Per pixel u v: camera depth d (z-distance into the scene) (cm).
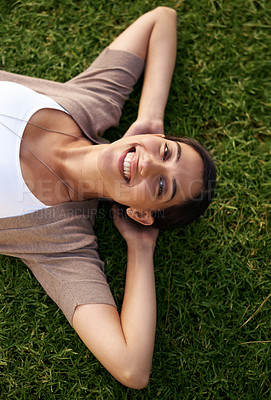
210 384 164
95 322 137
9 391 159
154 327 144
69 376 161
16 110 145
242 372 165
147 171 135
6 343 162
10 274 168
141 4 191
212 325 168
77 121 156
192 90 187
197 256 175
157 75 171
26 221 145
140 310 144
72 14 190
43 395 160
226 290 174
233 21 192
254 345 168
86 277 144
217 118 187
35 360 163
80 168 151
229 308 171
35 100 149
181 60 189
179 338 167
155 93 169
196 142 154
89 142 162
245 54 192
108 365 136
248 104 189
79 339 164
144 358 136
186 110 187
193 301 171
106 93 167
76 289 141
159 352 165
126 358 134
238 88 189
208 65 190
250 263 175
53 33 188
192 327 168
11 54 186
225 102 188
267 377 164
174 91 188
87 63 187
